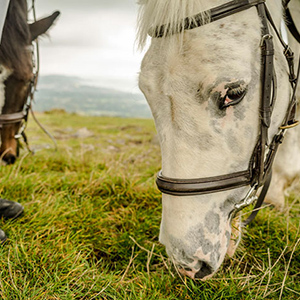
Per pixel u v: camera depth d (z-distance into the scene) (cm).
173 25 136
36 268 192
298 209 294
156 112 145
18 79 270
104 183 324
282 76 156
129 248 237
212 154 144
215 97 137
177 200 149
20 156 391
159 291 186
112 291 186
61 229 233
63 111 849
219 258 159
